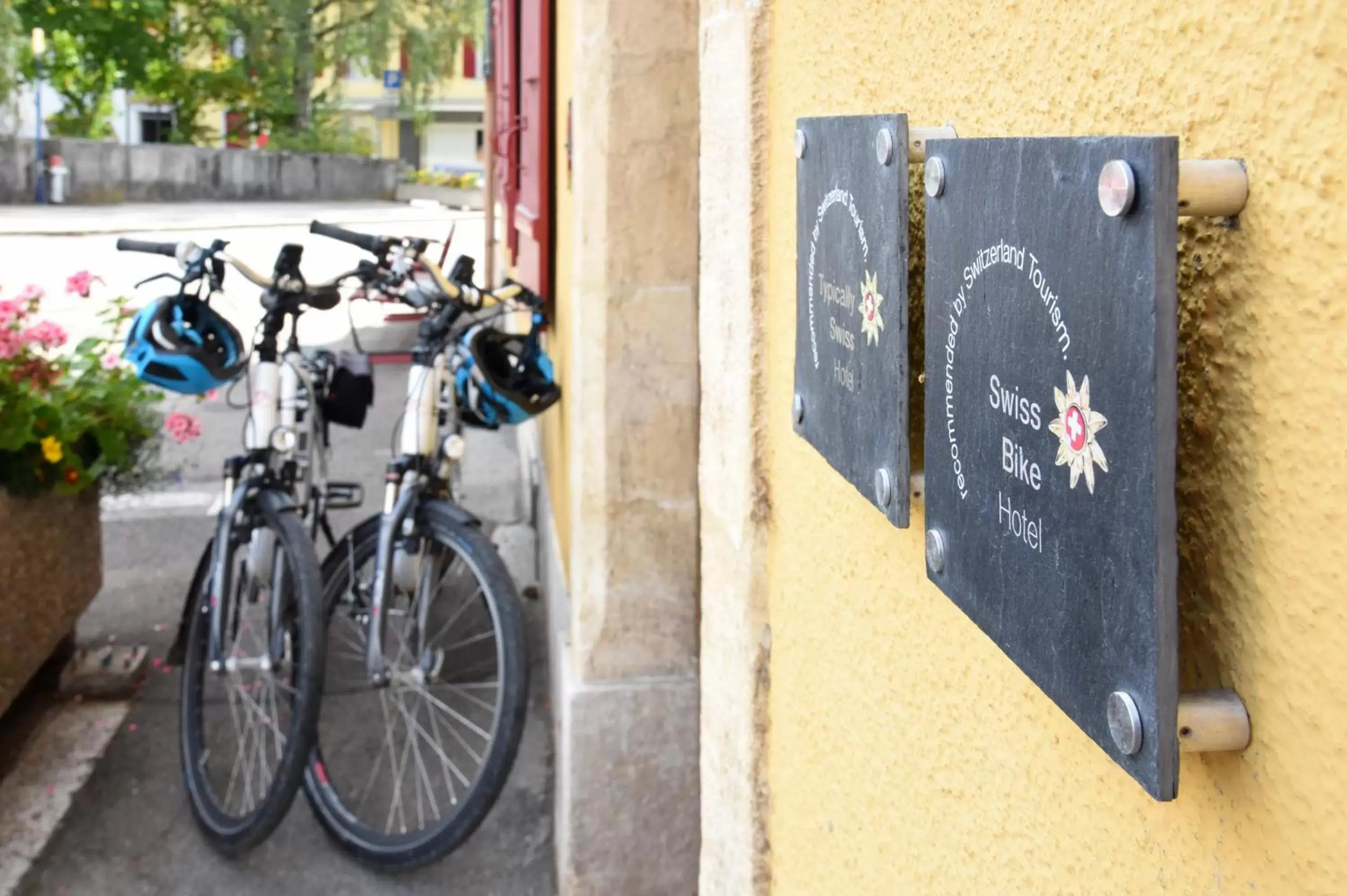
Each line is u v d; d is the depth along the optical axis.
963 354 0.77
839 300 1.08
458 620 3.54
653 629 2.96
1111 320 0.58
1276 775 0.57
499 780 3.07
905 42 1.00
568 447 3.65
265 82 34.97
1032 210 0.67
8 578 3.48
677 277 2.84
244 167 31.72
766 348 1.50
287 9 33.75
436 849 3.11
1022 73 0.79
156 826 3.45
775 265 1.46
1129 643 0.58
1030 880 0.82
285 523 3.30
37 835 3.40
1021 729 0.83
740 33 1.49
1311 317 0.54
